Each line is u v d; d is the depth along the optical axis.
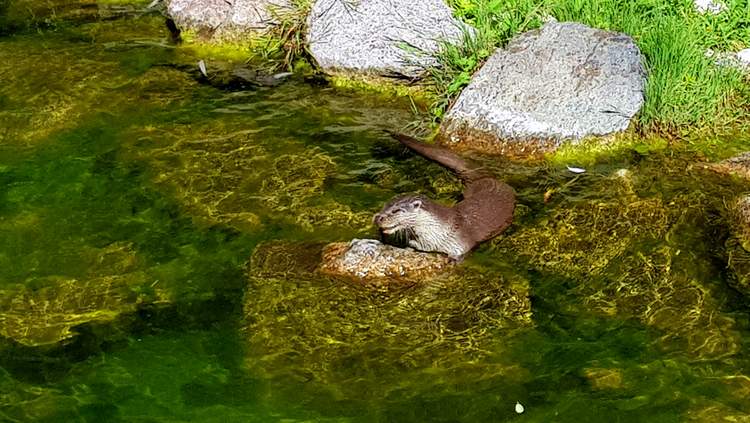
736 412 5.23
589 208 7.14
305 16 9.79
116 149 8.05
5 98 8.88
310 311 6.07
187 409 5.31
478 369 5.59
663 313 6.04
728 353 5.68
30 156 7.94
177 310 6.12
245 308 6.12
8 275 6.48
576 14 9.12
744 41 9.05
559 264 6.52
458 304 6.12
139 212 7.18
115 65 9.60
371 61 9.05
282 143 8.16
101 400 5.39
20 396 5.42
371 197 7.35
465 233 6.63
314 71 9.42
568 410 5.27
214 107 8.79
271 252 6.64
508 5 9.42
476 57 8.77
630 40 8.41
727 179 7.44
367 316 6.02
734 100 8.45
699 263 6.49
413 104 8.80
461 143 8.12
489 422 5.20
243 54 9.86
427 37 9.12
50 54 9.84
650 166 7.68
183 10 10.16
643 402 5.32
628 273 6.43
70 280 6.43
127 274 6.49
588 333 5.88
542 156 7.89
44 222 7.06
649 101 8.12
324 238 6.81
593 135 7.93
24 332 5.95
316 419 5.23
